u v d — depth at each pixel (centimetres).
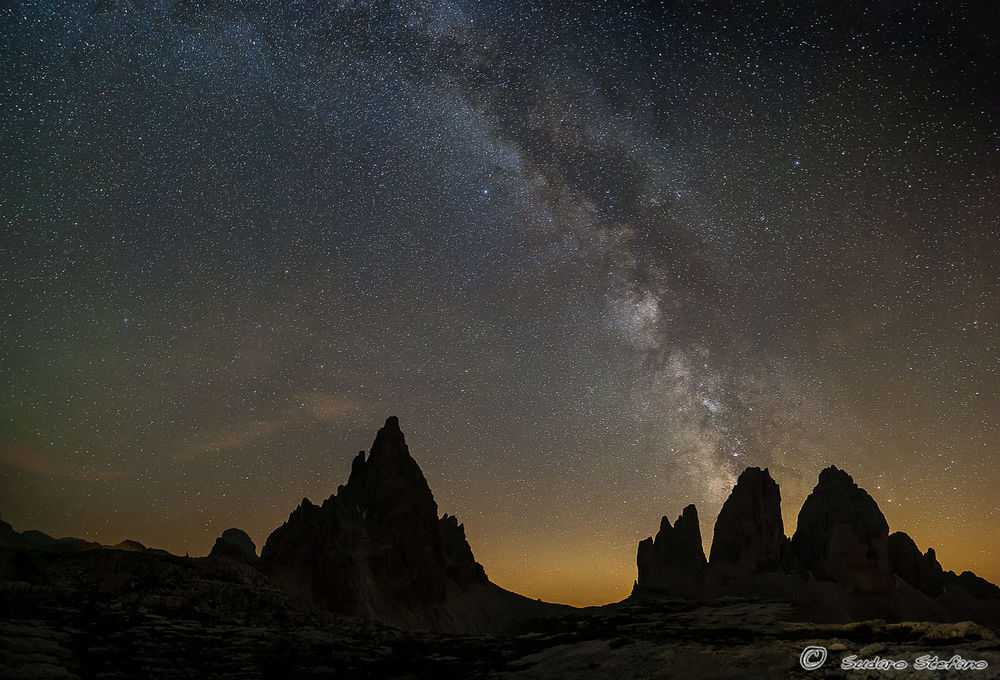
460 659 3039
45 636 2469
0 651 2189
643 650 2955
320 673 2611
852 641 2800
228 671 2494
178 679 2322
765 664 2455
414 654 3142
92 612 2955
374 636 3538
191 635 2923
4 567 3444
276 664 2658
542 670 2742
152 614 3128
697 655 2714
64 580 3353
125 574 3606
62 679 2084
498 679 2609
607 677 2550
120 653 2483
